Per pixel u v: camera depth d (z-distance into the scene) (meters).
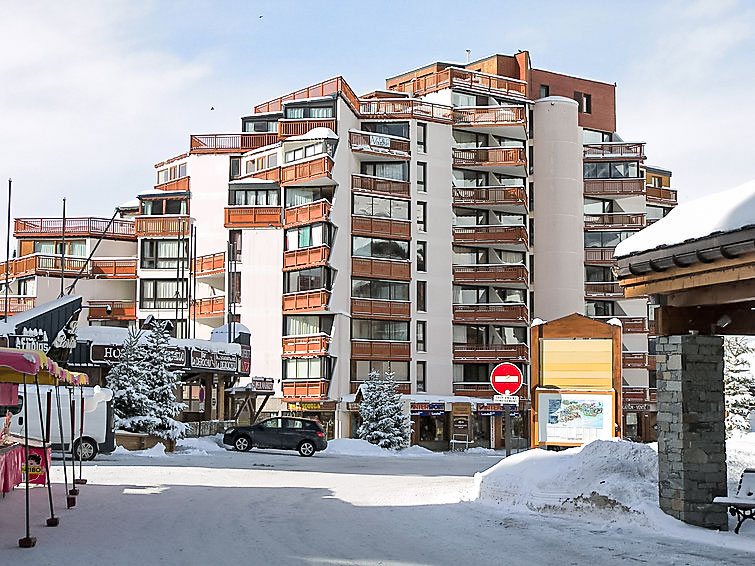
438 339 61.19
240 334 48.94
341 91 58.44
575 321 22.84
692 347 14.15
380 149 59.81
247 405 51.16
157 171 67.88
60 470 25.12
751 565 10.96
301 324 56.81
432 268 61.38
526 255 66.88
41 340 35.66
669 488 14.20
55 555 11.19
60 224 67.69
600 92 75.88
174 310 63.19
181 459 32.75
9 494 18.55
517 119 64.06
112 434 30.69
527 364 63.03
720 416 14.12
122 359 37.22
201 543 12.25
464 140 65.38
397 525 14.48
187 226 62.66
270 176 59.62
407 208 60.88
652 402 66.75
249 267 58.25
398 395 49.28
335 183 57.06
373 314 58.50
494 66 72.19
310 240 56.47
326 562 10.83
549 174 67.56
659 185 82.69
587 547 12.30
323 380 54.69
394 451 46.72
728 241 12.24
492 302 63.88
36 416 29.33
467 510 16.69
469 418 58.62
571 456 17.25
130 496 18.73
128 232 68.44
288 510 16.56
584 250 68.69
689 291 14.05
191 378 44.62
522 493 16.83
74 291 65.25
